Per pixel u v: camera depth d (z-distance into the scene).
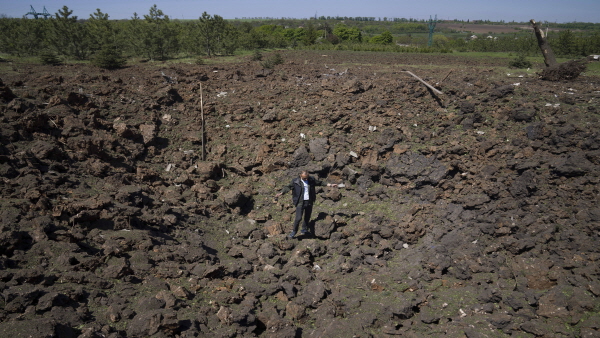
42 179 6.59
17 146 7.36
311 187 7.48
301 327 4.95
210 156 10.02
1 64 17.11
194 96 12.30
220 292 5.23
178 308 4.73
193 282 5.40
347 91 12.63
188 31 28.88
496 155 8.90
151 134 9.74
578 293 4.70
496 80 13.38
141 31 22.61
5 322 3.79
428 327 4.80
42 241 5.13
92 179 7.43
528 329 4.40
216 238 7.24
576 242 5.86
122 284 4.96
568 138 8.46
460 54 28.64
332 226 7.66
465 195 8.17
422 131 10.44
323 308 5.17
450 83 12.90
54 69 15.87
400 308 5.00
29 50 22.47
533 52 28.84
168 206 7.33
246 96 12.74
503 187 7.89
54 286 4.50
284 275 6.11
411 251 6.91
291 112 11.70
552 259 5.70
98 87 11.35
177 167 9.36
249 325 4.70
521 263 5.77
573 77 13.11
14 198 5.93
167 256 5.82
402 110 11.45
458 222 7.52
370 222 7.99
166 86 12.07
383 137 10.27
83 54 21.17
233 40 26.72
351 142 10.35
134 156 9.03
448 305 5.15
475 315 4.86
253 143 10.52
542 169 7.89
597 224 6.03
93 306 4.48
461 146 9.37
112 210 6.27
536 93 11.15
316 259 6.97
